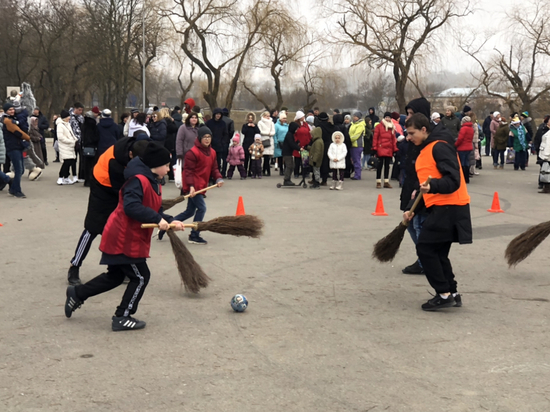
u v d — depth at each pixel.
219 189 14.82
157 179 5.16
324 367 4.26
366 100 52.50
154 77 53.97
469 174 17.84
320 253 8.01
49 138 39.78
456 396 3.80
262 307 5.70
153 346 4.65
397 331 5.05
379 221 10.46
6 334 4.90
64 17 45.78
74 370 4.18
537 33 38.72
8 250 8.04
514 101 40.50
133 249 4.88
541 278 6.82
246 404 3.67
